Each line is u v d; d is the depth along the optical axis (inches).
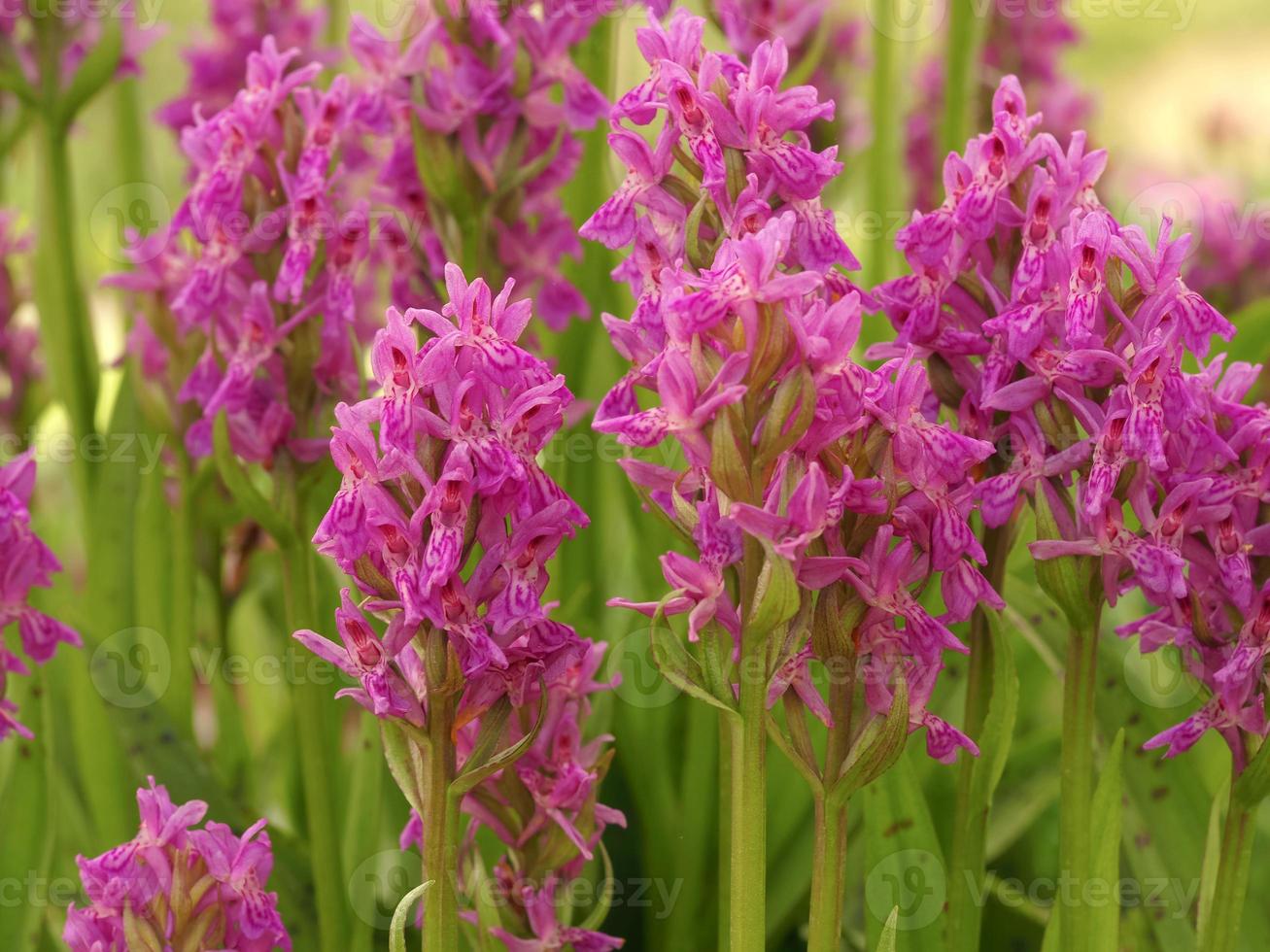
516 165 29.1
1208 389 25.1
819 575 23.8
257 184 28.1
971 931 26.6
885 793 26.7
